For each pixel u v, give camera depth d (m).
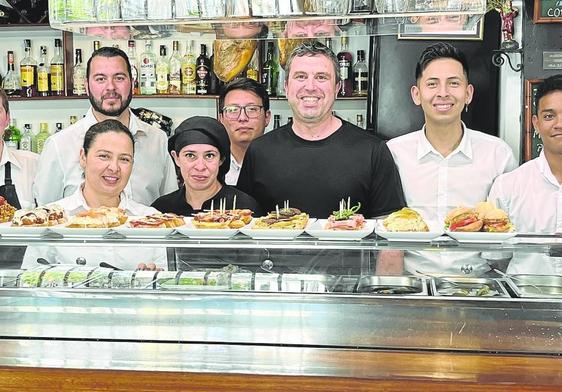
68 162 3.72
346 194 3.18
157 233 2.32
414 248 2.18
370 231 2.24
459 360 2.01
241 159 3.88
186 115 4.79
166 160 3.93
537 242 2.16
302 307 2.10
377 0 2.27
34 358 2.09
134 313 2.16
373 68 4.08
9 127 4.77
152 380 2.04
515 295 2.06
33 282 2.20
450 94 3.19
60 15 2.38
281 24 2.54
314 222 2.43
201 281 2.16
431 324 2.06
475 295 2.07
